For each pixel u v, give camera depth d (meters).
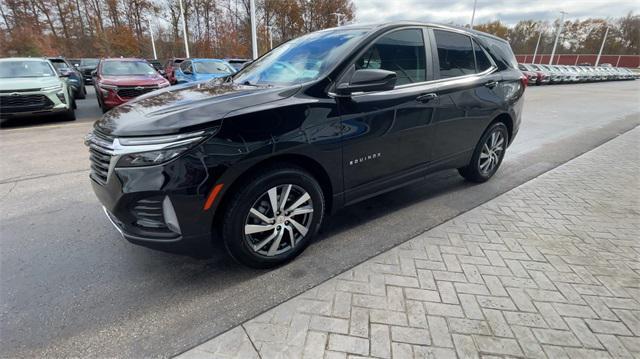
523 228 3.19
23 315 2.09
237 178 2.18
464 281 2.40
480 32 4.10
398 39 3.07
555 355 1.82
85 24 40.53
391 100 2.88
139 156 2.01
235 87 2.82
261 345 1.87
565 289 2.34
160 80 9.63
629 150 6.07
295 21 46.22
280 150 2.27
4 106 7.38
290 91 2.46
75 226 3.19
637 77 40.41
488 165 4.30
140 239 2.16
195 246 2.21
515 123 4.45
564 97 16.25
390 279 2.42
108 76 9.41
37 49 33.59
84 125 8.04
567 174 4.74
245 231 2.31
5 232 3.06
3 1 37.84
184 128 2.01
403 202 3.77
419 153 3.28
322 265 2.59
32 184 4.24
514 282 2.40
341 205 2.84
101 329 1.99
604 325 2.03
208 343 1.89
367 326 1.99
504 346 1.87
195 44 40.81
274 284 2.38
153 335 1.95
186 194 2.05
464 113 3.61
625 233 3.11
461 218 3.38
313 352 1.82
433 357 1.79
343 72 2.65
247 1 41.75
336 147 2.57
